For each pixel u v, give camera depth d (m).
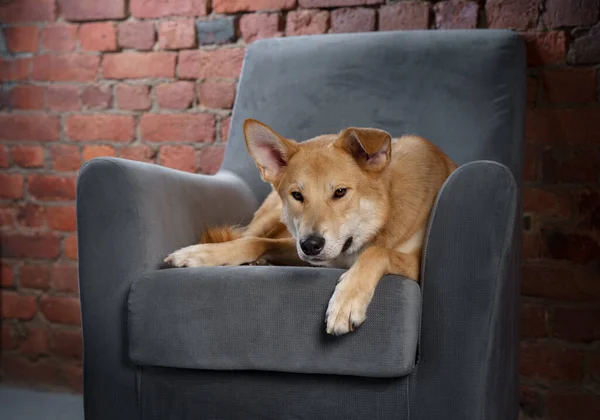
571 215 2.37
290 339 1.49
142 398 1.62
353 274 1.46
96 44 2.79
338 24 2.57
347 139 1.72
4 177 2.85
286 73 2.37
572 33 2.36
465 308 1.48
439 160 1.84
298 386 1.53
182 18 2.71
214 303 1.53
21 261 2.84
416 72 2.24
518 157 2.13
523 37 2.39
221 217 2.07
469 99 2.16
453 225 1.48
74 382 2.79
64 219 2.81
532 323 2.40
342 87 2.30
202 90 2.71
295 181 1.73
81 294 1.66
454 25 2.47
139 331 1.57
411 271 1.57
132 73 2.77
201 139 2.72
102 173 1.65
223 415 1.58
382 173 1.74
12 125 2.85
